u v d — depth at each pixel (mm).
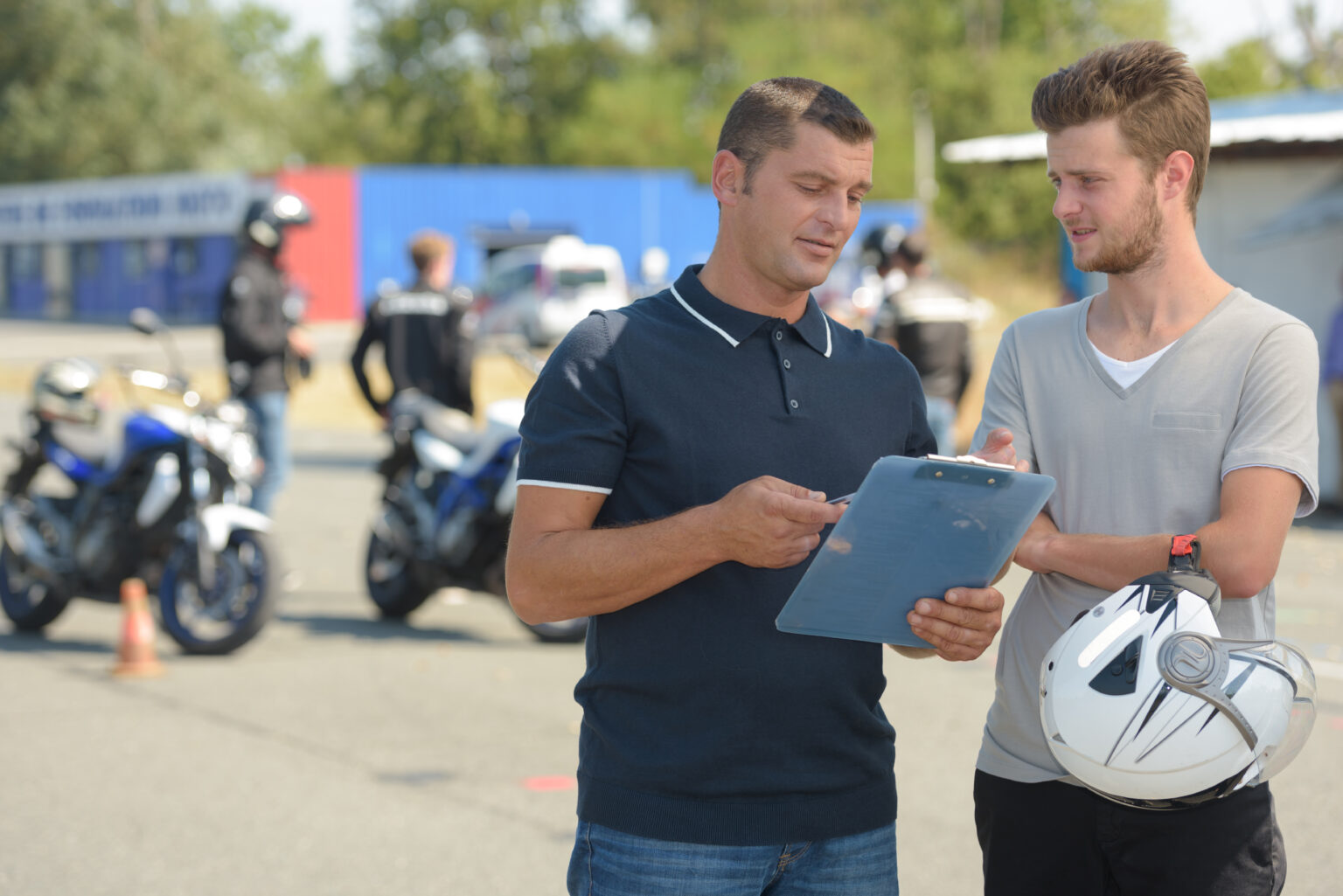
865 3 73188
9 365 31094
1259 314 2510
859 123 2391
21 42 73250
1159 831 2486
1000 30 70375
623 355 2430
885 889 2535
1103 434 2562
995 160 14312
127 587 7188
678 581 2314
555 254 32406
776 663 2391
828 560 2215
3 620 8594
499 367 26609
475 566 7941
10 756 5738
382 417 9375
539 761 5672
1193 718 2230
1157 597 2307
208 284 47969
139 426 7676
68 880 4473
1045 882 2625
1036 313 2725
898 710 6406
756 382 2451
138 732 6090
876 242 10125
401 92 76000
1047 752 2588
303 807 5141
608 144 71188
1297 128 12562
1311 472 2428
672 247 49250
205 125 76250
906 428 2621
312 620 8477
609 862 2432
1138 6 69438
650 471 2428
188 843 4797
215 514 7449
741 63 70375
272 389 9359
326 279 43812
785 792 2408
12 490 8117
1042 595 2629
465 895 4367
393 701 6586
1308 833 4855
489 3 74812
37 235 56250
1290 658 2318
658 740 2408
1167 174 2492
